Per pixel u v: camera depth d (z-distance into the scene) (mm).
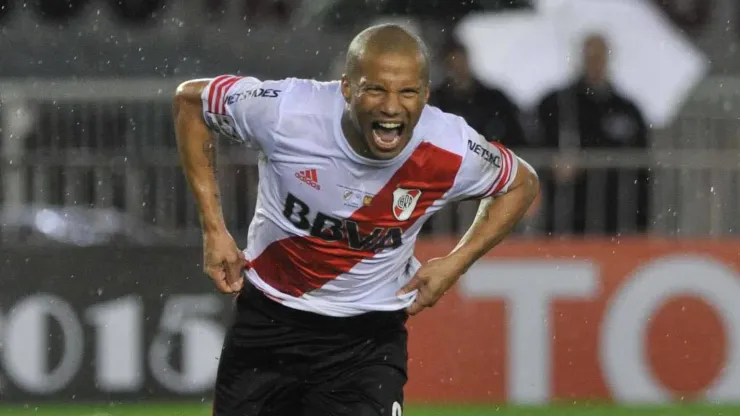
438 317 32844
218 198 17266
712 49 44844
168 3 45594
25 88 35594
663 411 31875
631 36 37344
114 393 32000
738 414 31484
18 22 44031
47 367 31906
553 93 35125
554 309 33094
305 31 44375
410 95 15070
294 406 18172
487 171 16609
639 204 34875
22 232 33594
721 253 33406
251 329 17484
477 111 35250
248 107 16250
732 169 35281
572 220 34750
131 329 32125
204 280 32344
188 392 32188
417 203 16422
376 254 16719
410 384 32688
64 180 34438
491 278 32938
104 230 34062
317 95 16078
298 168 16078
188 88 16844
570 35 37344
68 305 32031
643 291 33250
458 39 36312
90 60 42125
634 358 33156
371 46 15086
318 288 17016
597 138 34906
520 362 32875
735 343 33281
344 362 17438
